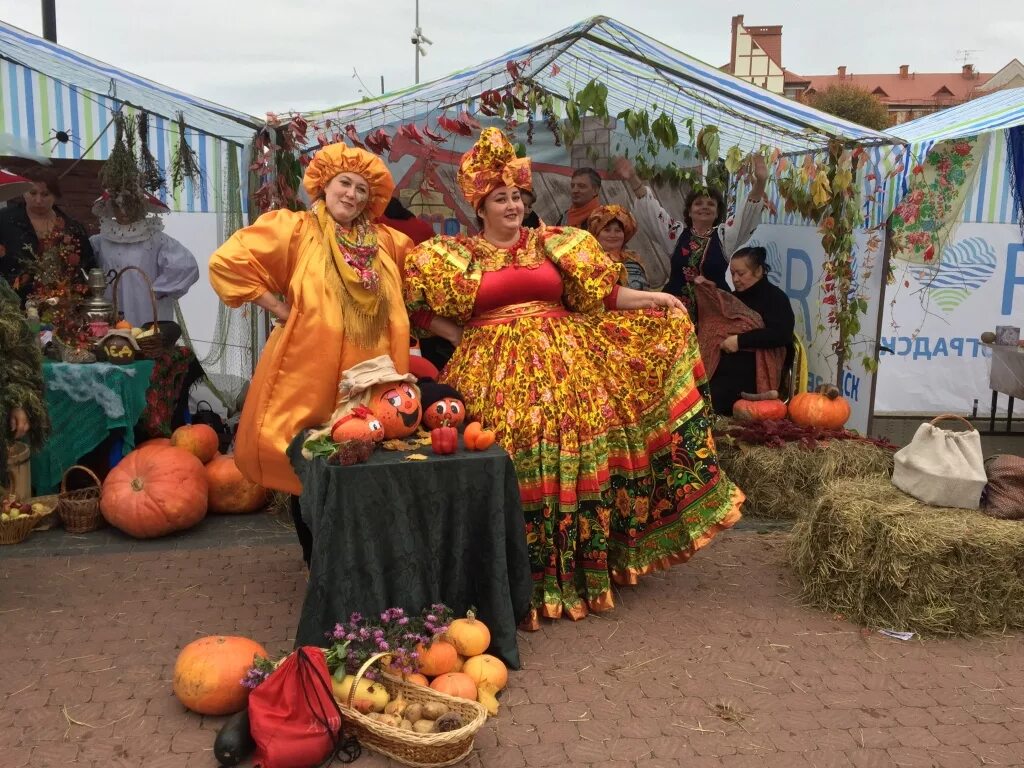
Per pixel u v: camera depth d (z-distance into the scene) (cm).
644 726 320
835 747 309
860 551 411
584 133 734
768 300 639
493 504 353
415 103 546
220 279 389
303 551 450
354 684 302
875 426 828
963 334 856
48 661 355
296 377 390
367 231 405
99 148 726
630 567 424
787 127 594
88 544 487
